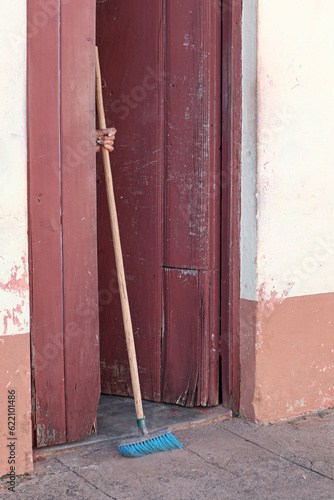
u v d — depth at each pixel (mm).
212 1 2986
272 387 3117
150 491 2393
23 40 2328
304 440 2898
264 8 2896
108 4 3293
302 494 2387
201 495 2367
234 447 2809
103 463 2627
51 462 2625
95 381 2805
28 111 2490
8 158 2334
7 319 2389
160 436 2762
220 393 3254
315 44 3105
